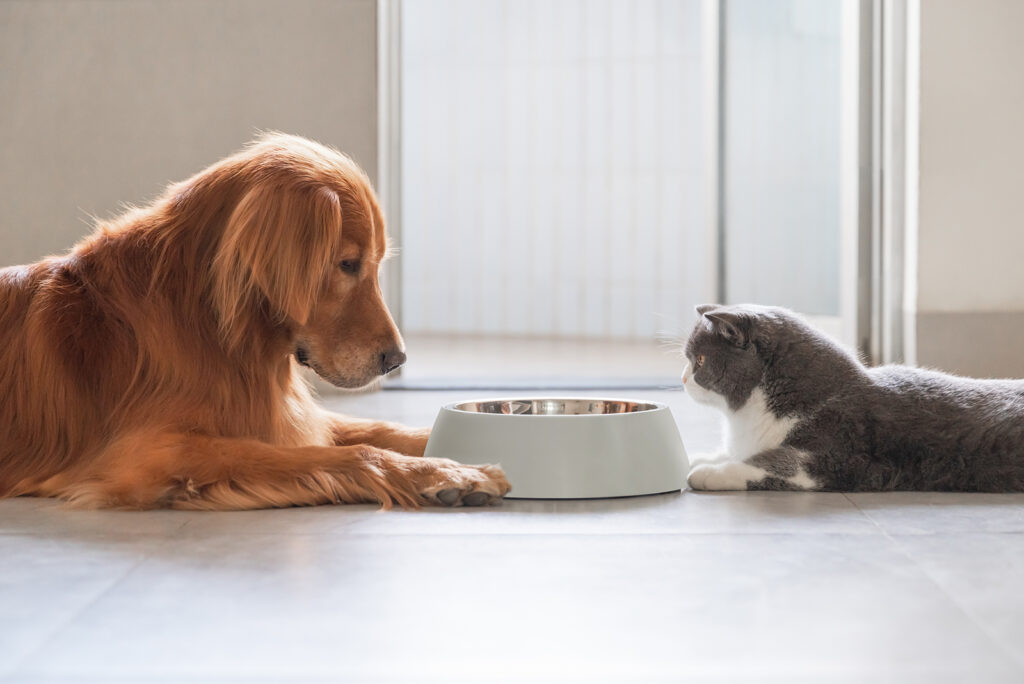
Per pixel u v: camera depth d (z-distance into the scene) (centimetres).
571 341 697
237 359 217
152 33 423
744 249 542
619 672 119
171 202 227
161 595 147
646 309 725
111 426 216
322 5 423
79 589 150
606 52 719
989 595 147
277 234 205
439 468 205
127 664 121
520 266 745
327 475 205
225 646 127
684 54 707
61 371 219
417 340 698
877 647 127
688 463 230
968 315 423
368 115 426
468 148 745
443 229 755
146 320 217
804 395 221
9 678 117
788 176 511
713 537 180
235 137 427
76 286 225
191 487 200
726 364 226
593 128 725
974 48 415
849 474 218
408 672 119
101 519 193
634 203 722
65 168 427
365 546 173
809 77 497
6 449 220
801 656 124
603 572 158
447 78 742
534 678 117
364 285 222
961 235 421
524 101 734
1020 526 187
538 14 727
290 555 168
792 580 154
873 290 447
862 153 445
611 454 212
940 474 218
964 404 221
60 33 422
